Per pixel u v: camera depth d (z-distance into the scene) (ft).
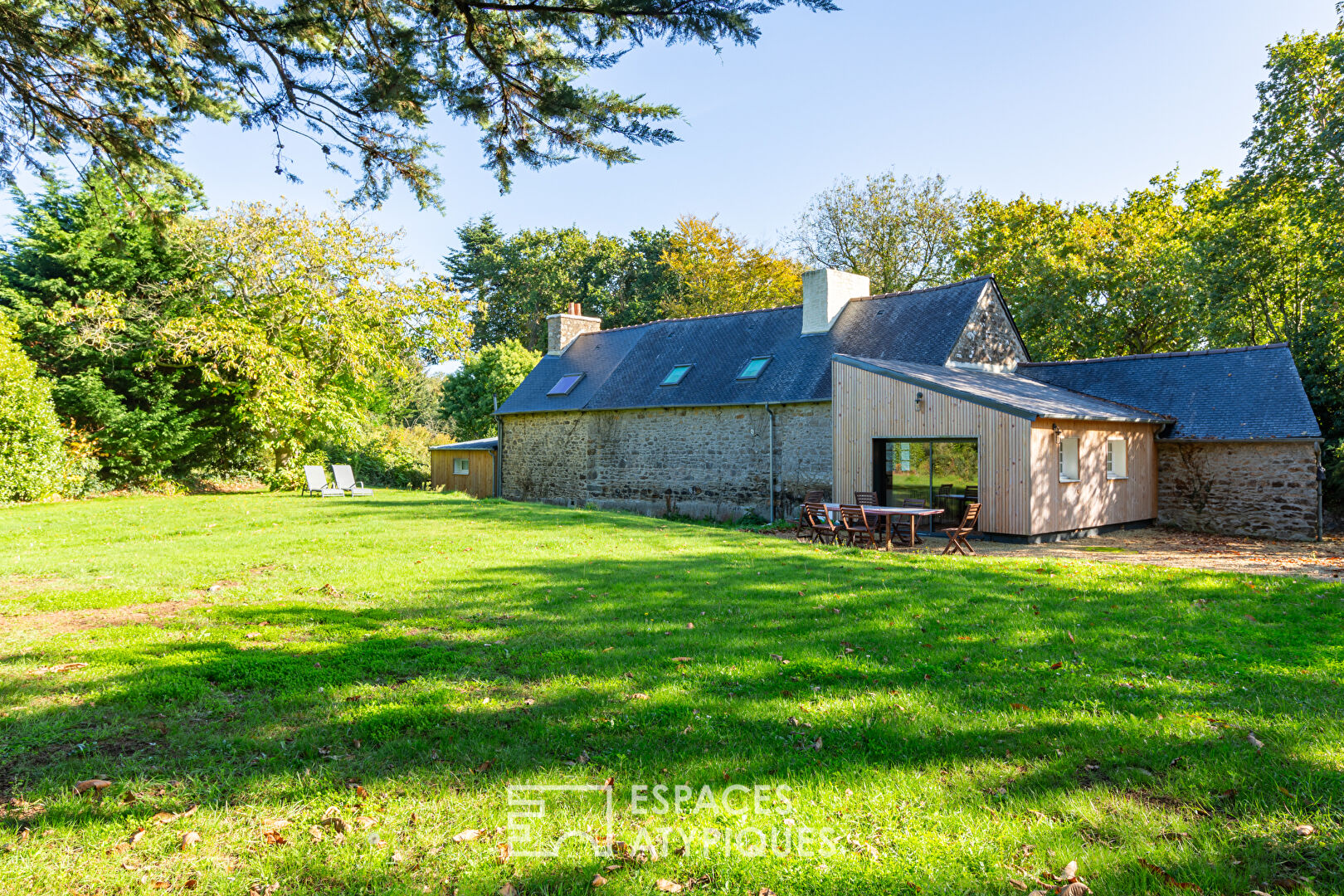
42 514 50.42
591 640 19.25
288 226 74.74
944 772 11.87
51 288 66.59
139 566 29.53
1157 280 87.40
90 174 22.44
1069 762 12.14
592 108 17.26
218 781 11.53
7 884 8.83
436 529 42.78
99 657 17.02
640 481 73.46
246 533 41.01
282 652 17.75
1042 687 15.74
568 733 13.32
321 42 16.94
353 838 10.00
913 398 51.03
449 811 10.73
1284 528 50.98
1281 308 85.61
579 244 163.84
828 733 13.30
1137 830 10.12
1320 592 26.89
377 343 80.69
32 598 23.16
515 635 19.77
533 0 14.98
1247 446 53.01
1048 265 91.20
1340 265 71.20
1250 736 13.10
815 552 37.42
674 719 13.91
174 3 16.34
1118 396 61.77
